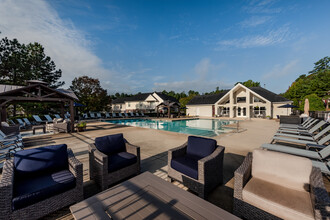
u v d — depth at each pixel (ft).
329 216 4.76
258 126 40.01
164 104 76.74
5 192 5.71
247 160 8.13
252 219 6.46
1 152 13.67
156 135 26.91
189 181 8.80
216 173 9.27
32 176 7.71
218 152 9.49
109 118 71.56
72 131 30.53
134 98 131.75
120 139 12.21
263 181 7.48
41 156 8.19
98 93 77.05
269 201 6.03
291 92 101.81
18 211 5.95
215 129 40.63
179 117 79.25
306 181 6.62
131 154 11.34
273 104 70.64
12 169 7.09
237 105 76.13
